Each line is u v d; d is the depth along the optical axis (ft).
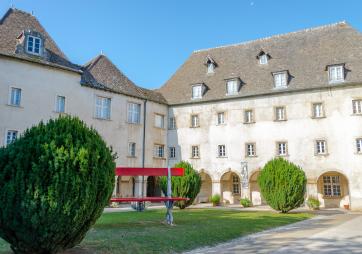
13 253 26.61
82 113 85.30
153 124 105.81
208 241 33.86
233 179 108.68
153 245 30.30
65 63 83.46
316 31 105.70
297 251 28.48
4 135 70.18
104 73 96.73
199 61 120.26
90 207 25.67
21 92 73.77
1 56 71.51
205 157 104.17
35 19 87.97
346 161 86.99
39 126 27.25
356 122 87.20
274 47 108.99
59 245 25.32
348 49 95.81
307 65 98.22
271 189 70.79
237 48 116.37
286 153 93.50
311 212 74.84
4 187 23.97
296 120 93.71
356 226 47.21
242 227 43.01
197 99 107.65
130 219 50.70
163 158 107.76
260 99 98.94
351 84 88.02
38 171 23.84
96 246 29.07
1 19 80.38
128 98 98.89
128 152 96.58
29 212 23.38
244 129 99.81
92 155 26.16
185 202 75.61
